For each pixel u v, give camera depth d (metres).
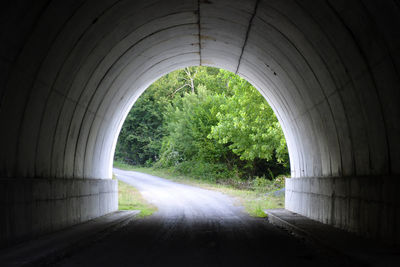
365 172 9.57
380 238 8.03
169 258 7.28
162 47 15.08
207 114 46.50
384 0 6.52
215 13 12.45
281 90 16.19
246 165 42.62
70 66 9.91
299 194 15.82
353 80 9.12
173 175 45.59
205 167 43.91
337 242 8.03
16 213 7.92
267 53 14.16
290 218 13.60
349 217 9.84
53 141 10.48
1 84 7.32
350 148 10.46
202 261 6.98
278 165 43.34
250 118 31.53
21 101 8.20
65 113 10.89
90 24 9.42
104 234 10.73
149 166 62.03
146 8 10.78
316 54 10.55
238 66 18.89
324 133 12.58
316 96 12.20
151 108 62.91
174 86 61.91
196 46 16.84
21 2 6.69
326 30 9.14
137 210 18.39
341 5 7.79
